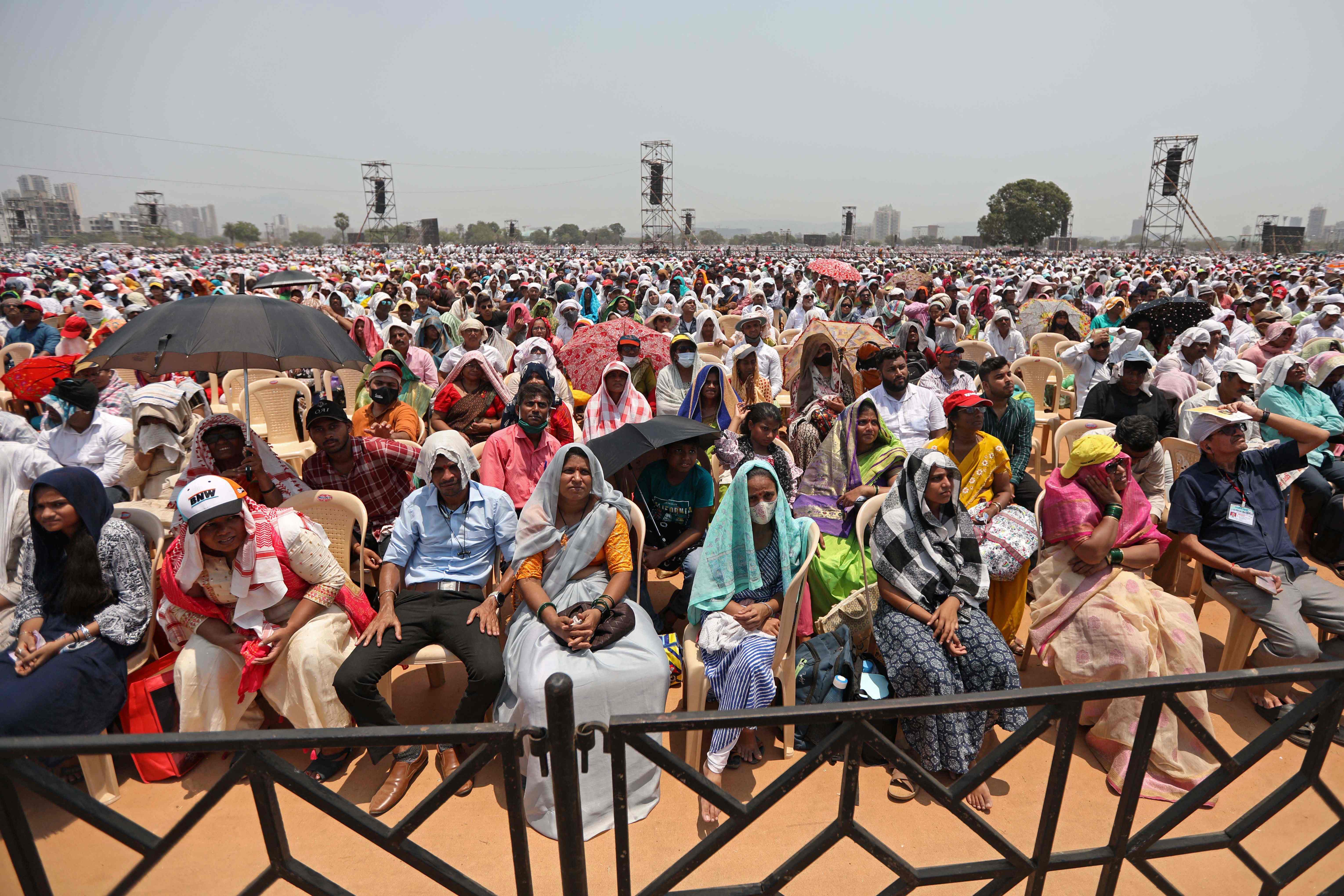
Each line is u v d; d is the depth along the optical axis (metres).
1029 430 5.15
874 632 3.53
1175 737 3.22
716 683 3.23
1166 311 9.15
